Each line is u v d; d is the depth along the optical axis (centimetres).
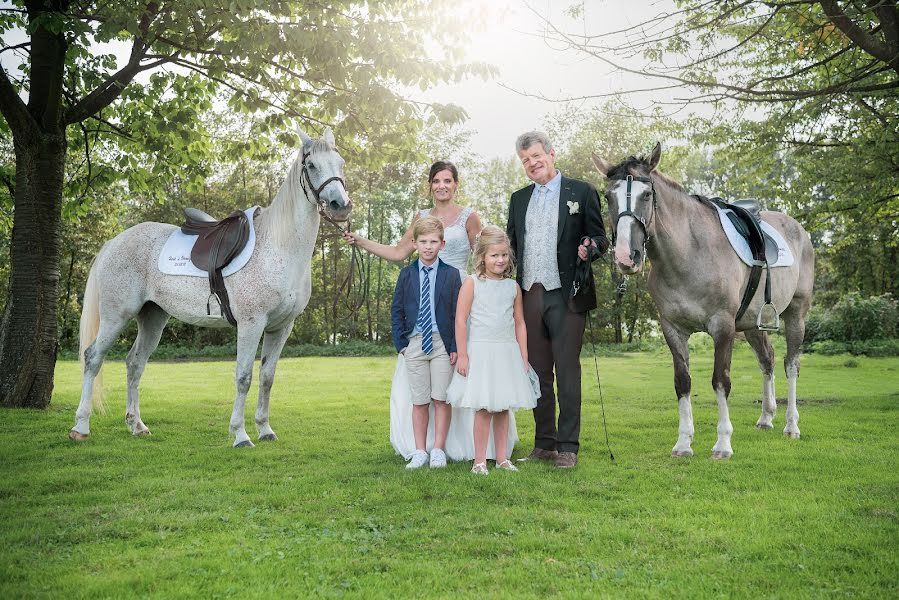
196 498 384
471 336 445
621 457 500
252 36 707
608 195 476
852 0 689
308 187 540
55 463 483
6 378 757
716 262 514
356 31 795
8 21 866
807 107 741
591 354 2155
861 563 275
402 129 947
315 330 2859
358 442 575
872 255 2755
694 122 931
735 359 1639
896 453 502
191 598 244
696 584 254
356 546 302
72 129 984
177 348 2552
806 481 418
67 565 277
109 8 698
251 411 779
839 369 1380
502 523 331
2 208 1030
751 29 812
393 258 531
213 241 569
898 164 906
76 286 2525
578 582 258
